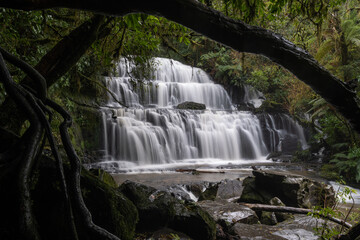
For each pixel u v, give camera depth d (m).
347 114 1.19
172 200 3.40
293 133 16.66
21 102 0.94
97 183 2.36
